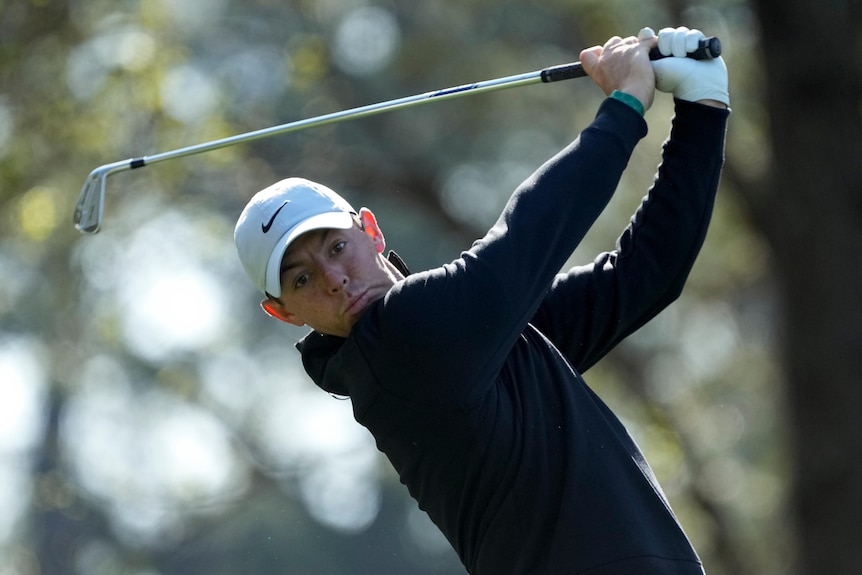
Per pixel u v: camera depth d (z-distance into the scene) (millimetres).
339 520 96000
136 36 40844
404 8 48750
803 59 37000
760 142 41250
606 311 14188
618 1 43156
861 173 37469
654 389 52094
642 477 12586
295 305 13273
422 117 49844
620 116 13055
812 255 37688
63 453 85375
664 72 13688
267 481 87750
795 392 38469
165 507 81500
